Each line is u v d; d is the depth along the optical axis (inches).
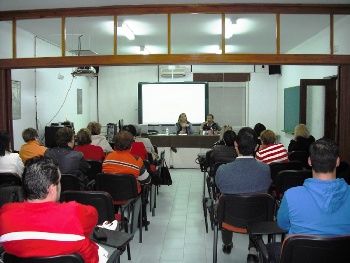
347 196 61.2
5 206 57.1
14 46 165.6
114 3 157.1
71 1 153.9
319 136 256.5
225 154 154.4
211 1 155.6
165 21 187.6
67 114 317.1
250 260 105.9
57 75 293.0
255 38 230.1
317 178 62.9
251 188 98.3
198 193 208.8
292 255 58.4
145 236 138.3
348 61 155.8
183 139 291.7
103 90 393.1
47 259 53.3
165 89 375.2
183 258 117.8
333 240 55.4
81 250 56.1
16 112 223.5
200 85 373.7
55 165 58.7
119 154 123.6
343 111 159.5
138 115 378.3
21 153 144.6
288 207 63.5
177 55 157.2
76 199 95.7
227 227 97.9
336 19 163.0
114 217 98.2
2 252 66.0
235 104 391.2
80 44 241.0
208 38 232.5
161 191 214.4
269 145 148.4
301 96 232.8
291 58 156.1
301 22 185.0
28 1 152.8
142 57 157.9
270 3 157.1
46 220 54.0
